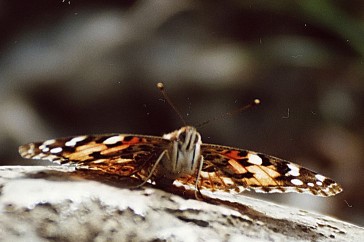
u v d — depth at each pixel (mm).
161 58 623
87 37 636
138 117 613
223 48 638
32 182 287
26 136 579
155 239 282
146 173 302
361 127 617
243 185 307
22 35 654
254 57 634
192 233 284
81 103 605
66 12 665
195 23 653
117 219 282
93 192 286
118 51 624
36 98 609
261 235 288
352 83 640
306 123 616
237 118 610
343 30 594
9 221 277
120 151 298
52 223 279
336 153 587
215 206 293
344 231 300
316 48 636
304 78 633
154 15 654
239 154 299
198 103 609
